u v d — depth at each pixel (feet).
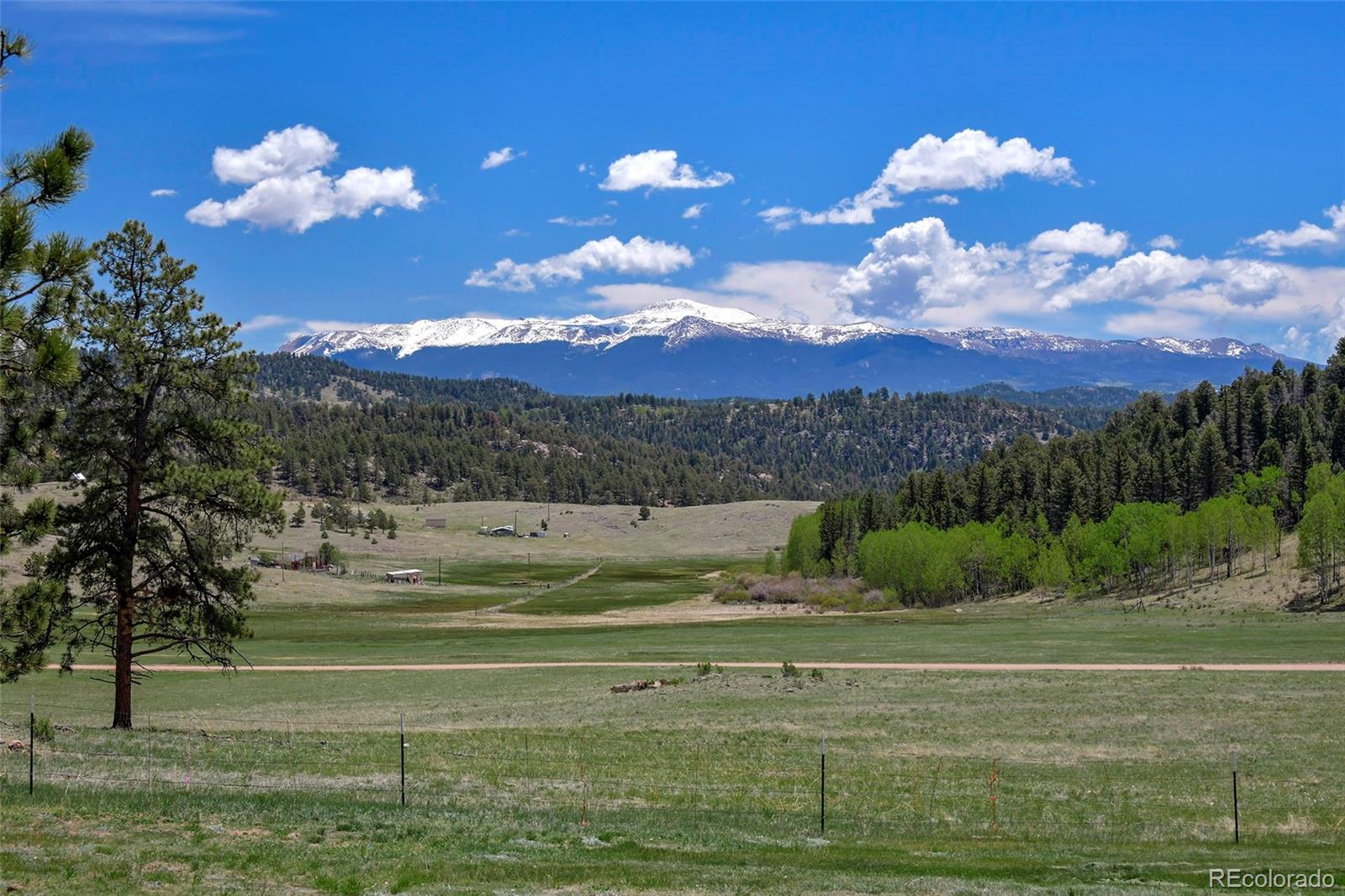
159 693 213.46
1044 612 429.38
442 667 256.11
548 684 216.74
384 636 358.23
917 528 547.49
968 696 184.34
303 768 112.98
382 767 116.26
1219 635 295.48
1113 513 495.41
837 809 98.94
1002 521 566.36
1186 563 465.47
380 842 74.33
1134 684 195.00
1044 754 131.54
